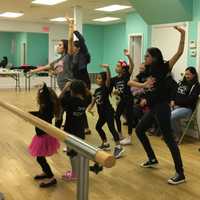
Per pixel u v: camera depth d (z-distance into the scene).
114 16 11.38
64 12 10.48
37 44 14.70
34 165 4.05
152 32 6.91
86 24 14.35
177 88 5.36
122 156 4.47
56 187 3.43
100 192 3.32
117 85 5.09
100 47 14.90
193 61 5.82
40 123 1.68
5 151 4.62
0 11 10.49
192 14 5.81
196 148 5.00
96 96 4.57
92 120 6.77
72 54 4.97
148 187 3.46
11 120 6.80
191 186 3.50
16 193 3.26
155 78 3.43
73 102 3.38
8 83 13.39
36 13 10.95
